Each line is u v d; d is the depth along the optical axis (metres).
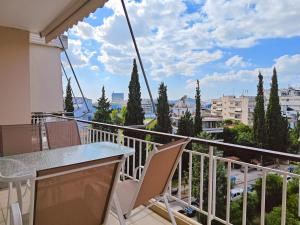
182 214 2.69
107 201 1.65
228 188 2.25
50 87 8.21
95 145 2.75
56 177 1.34
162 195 2.21
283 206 1.87
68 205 1.46
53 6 3.25
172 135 2.82
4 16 3.58
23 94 4.25
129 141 3.52
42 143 2.86
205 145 2.38
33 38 7.38
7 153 2.62
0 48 4.03
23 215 1.72
